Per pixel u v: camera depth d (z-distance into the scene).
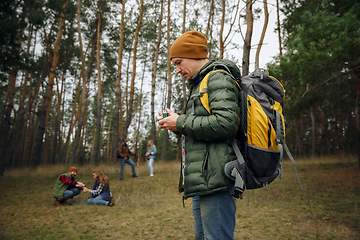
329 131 35.56
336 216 4.43
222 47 14.66
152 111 18.97
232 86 1.26
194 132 1.25
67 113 44.69
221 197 1.29
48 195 7.28
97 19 19.05
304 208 5.05
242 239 3.44
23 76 25.02
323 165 13.53
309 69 7.84
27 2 10.84
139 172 12.30
